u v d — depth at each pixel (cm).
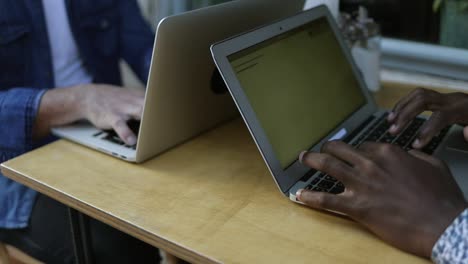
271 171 81
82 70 147
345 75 108
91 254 101
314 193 77
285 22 97
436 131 94
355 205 73
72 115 106
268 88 88
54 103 106
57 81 143
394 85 133
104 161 96
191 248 72
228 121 114
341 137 99
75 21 143
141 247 116
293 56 96
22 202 117
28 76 136
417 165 75
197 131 105
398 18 163
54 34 140
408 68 161
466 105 98
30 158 96
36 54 136
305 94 95
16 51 132
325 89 101
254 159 97
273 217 78
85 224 97
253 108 83
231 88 81
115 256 113
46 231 114
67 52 143
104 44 153
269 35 92
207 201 83
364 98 112
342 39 112
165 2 201
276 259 69
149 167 94
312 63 100
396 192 72
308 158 78
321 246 72
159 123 93
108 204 82
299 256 70
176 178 90
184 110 98
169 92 91
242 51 86
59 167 93
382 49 164
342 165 75
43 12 135
